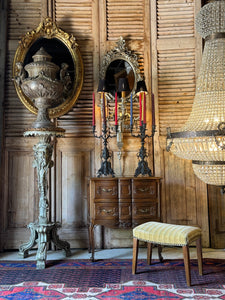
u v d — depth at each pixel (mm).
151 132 3062
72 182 3049
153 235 2186
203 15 2369
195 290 1991
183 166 3066
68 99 3027
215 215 3006
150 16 3143
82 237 3008
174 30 3129
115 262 2570
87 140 3062
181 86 3078
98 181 2633
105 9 3141
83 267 2455
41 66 2609
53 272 2350
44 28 3023
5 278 2234
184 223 3025
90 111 3086
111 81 3072
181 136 2252
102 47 3115
